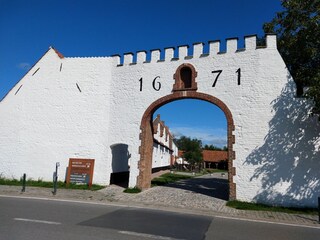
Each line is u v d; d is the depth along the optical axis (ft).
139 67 55.31
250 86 46.29
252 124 45.27
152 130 56.54
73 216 29.35
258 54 46.60
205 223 29.63
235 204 41.63
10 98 63.16
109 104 56.85
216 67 49.08
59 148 58.44
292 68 52.24
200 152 191.93
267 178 43.34
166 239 22.70
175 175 105.81
